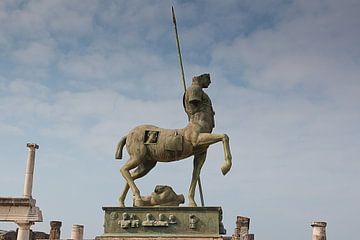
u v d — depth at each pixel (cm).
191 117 1057
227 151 997
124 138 1082
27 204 2884
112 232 975
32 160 3005
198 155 1052
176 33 1151
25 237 2858
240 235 3023
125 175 1040
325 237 2819
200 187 1062
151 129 1059
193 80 1077
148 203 1016
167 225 966
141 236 960
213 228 959
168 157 1039
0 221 2864
